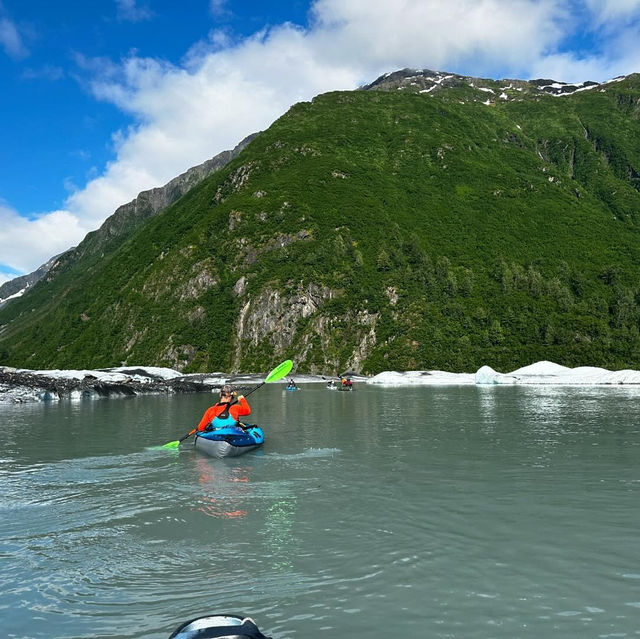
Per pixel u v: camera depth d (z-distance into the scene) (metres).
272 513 7.41
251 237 107.94
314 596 4.77
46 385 31.28
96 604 4.70
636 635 4.05
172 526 6.88
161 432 16.38
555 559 5.61
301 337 88.12
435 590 4.86
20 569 5.53
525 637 4.02
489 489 8.72
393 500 8.05
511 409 23.23
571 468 10.41
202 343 95.69
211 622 3.58
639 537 6.30
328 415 21.98
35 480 9.80
